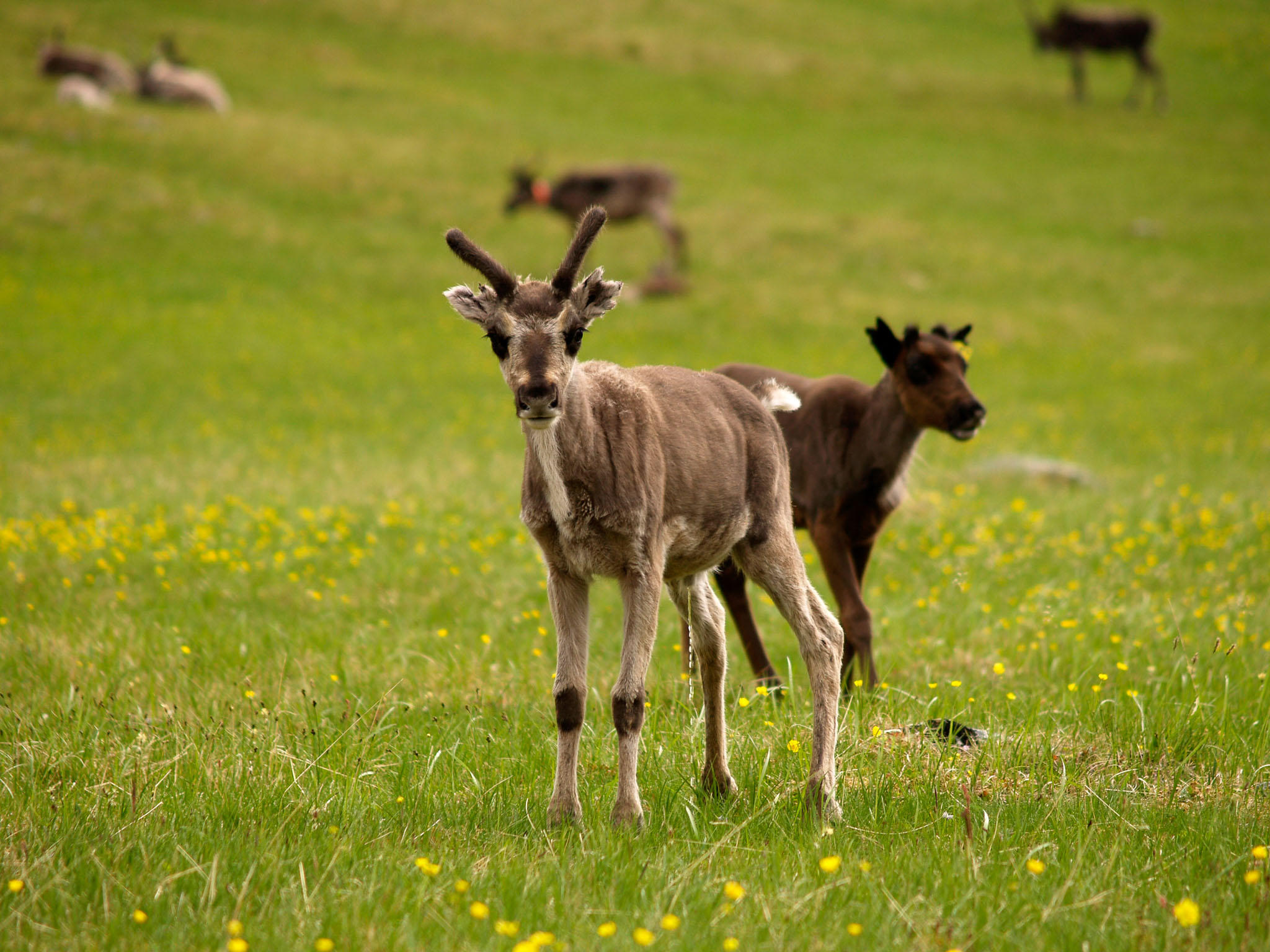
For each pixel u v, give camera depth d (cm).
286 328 8775
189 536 3891
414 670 2683
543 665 2730
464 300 1942
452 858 1716
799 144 14162
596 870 1662
